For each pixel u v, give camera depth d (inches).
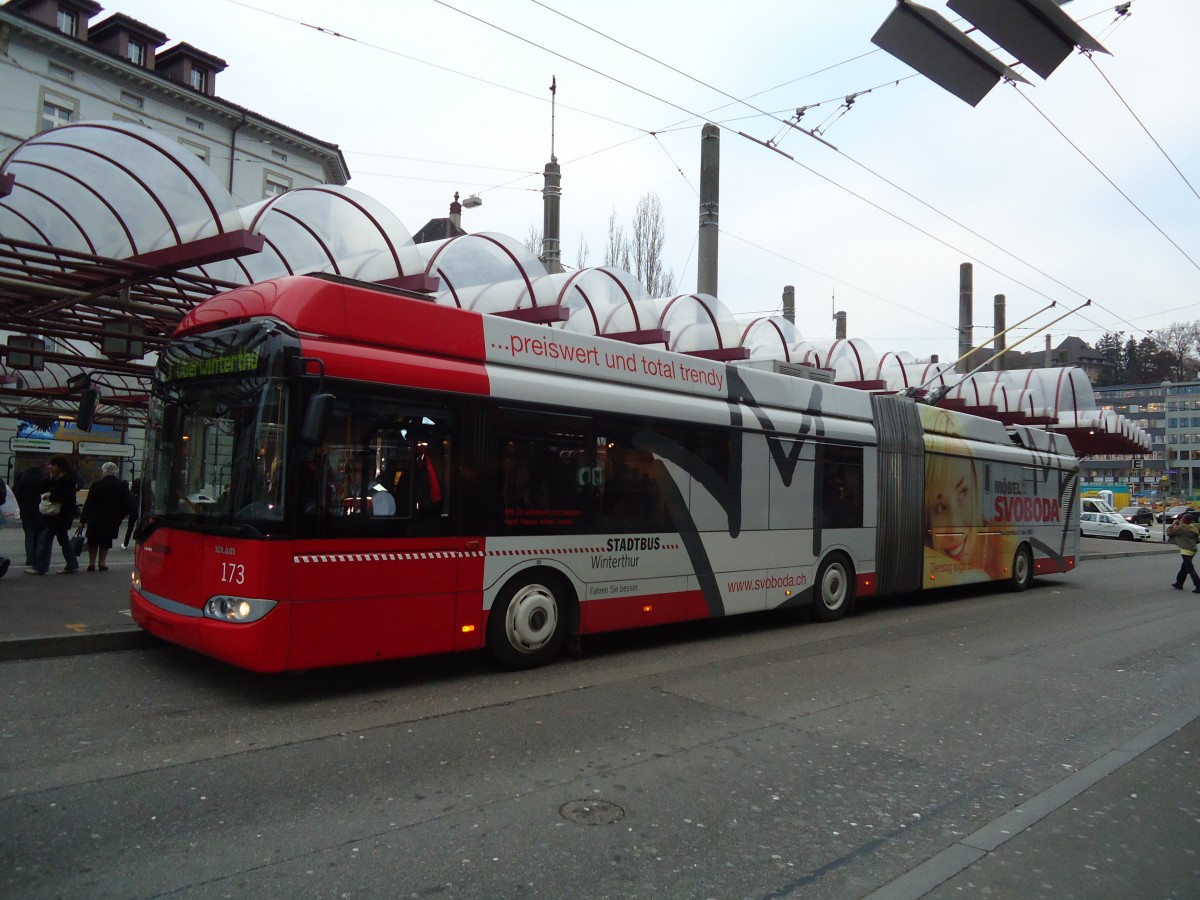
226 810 170.9
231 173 1131.9
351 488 250.7
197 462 260.1
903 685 302.4
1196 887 151.6
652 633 395.9
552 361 312.3
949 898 144.2
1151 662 362.0
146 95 1039.6
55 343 672.4
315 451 243.1
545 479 304.0
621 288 533.3
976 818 182.2
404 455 264.1
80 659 291.7
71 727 221.3
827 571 435.8
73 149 346.9
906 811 184.4
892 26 259.6
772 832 170.2
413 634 263.7
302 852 152.6
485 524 284.0
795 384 425.7
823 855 160.4
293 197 376.5
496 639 292.0
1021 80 280.8
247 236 349.1
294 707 247.4
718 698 275.0
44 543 463.8
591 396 319.0
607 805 180.7
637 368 344.2
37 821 162.9
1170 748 237.6
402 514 262.1
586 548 316.2
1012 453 608.7
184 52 1103.6
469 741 221.3
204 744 211.8
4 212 394.0
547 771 200.8
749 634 399.2
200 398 262.4
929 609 510.6
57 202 381.7
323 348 245.4
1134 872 157.2
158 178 346.3
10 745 206.4
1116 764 220.4
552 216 765.3
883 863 157.8
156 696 252.7
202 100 1080.8
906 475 492.7
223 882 140.1
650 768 205.6
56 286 394.6
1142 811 189.3
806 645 373.7
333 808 173.5
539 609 303.0
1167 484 3548.2
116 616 340.2
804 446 421.7
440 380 272.2
